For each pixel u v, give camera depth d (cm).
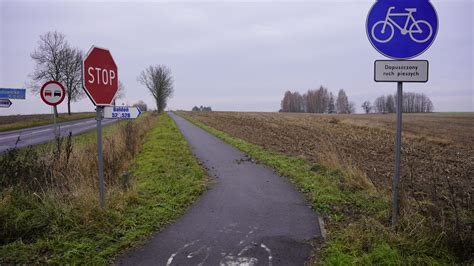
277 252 391
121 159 888
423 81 412
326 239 427
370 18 421
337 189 662
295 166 924
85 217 459
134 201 569
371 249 375
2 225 425
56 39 4341
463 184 831
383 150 1529
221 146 1489
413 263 346
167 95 6431
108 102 487
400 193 491
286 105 14038
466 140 2236
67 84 4572
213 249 401
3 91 1044
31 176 568
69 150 684
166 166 920
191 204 594
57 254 379
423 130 3231
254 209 562
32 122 3397
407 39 411
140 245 413
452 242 367
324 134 2230
